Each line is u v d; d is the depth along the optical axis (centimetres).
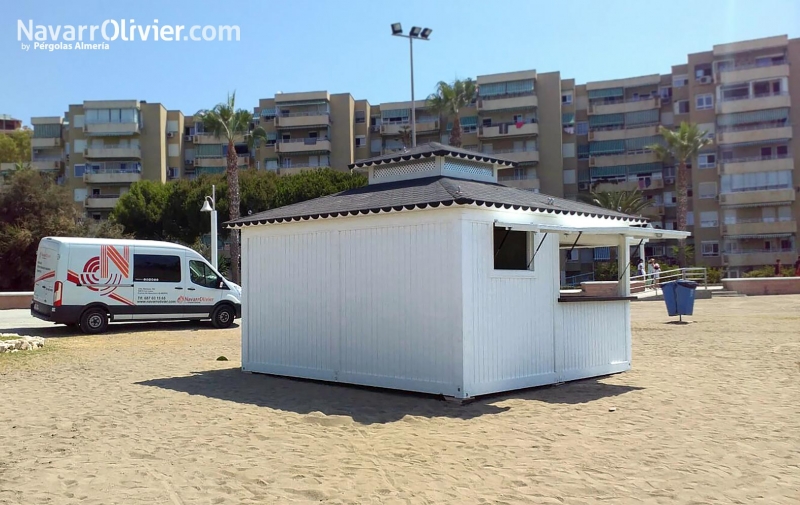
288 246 1097
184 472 570
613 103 6669
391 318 942
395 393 938
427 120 7025
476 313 878
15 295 2938
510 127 6612
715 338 1612
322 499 504
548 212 986
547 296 995
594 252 6269
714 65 6122
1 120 10631
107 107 7119
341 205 1042
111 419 783
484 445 659
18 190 4241
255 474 563
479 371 880
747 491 521
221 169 7350
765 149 5903
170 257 1984
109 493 517
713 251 6081
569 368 1023
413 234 919
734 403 859
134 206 5003
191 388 997
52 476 559
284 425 750
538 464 594
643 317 2331
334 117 7162
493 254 906
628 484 538
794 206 5781
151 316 1934
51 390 979
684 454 625
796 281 3609
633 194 5812
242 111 4506
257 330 1147
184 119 7550
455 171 1125
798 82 5841
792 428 725
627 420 770
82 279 1836
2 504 492
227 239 5281
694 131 5503
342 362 1008
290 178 5072
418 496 510
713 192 6097
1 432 719
